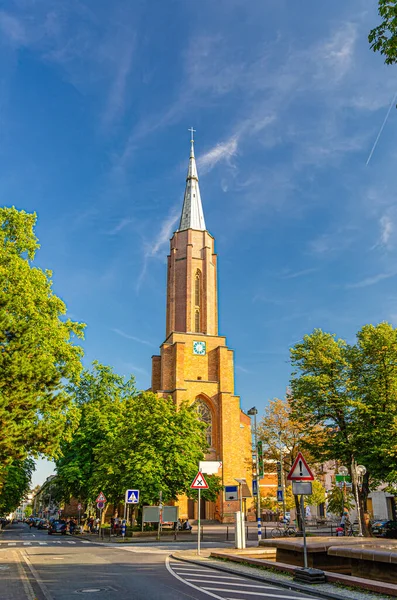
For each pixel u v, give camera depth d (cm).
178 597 1066
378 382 2869
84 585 1247
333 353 3042
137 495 3144
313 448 3050
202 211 7481
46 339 2856
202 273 6975
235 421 6206
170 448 3759
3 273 2656
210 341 6544
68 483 4881
